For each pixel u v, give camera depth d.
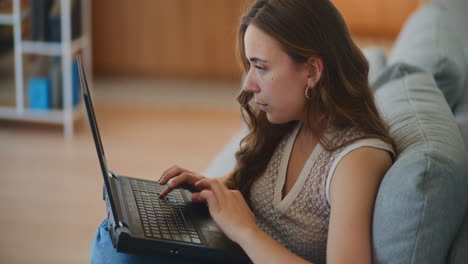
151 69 6.18
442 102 1.81
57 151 4.27
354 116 1.46
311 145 1.57
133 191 1.69
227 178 1.82
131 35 6.10
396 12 5.93
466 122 2.01
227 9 5.96
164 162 4.15
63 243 3.08
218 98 5.65
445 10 3.56
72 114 4.58
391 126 1.64
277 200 1.60
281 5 1.43
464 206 1.32
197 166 4.11
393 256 1.29
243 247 1.40
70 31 4.44
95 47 6.13
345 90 1.47
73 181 3.80
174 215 1.59
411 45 2.64
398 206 1.29
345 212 1.36
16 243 3.05
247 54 1.47
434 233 1.27
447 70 2.23
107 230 1.63
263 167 1.71
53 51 4.42
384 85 2.09
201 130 4.82
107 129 4.74
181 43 6.10
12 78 5.03
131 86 5.90
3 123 4.77
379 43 5.34
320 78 1.45
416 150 1.37
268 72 1.46
